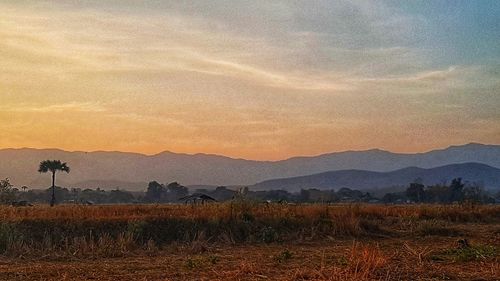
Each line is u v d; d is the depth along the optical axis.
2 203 39.72
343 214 29.58
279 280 14.01
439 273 14.73
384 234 28.00
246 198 30.88
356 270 14.18
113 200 116.81
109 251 20.48
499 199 113.81
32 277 15.13
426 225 29.23
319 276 14.25
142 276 15.06
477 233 28.55
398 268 15.45
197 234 25.14
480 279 14.02
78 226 24.41
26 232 23.36
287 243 24.81
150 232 24.95
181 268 16.55
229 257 19.44
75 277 15.05
